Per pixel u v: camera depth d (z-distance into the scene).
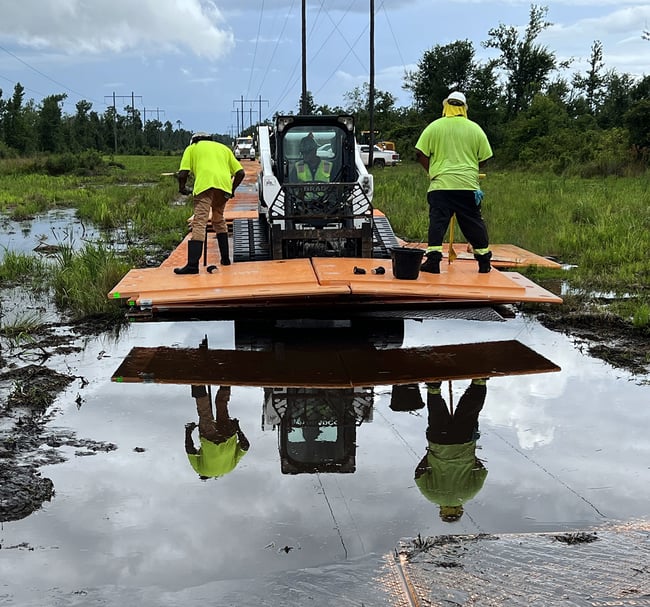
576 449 4.47
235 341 6.96
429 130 7.70
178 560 3.27
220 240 8.30
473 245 7.89
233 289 7.13
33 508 3.77
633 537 3.34
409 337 7.07
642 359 6.29
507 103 67.69
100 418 5.01
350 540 3.42
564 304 8.15
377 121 67.81
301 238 8.54
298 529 3.54
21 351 6.62
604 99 73.12
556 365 6.15
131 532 3.53
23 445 4.53
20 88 73.06
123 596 2.99
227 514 3.70
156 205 19.47
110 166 49.19
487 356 6.42
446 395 5.46
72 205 22.72
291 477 4.12
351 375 5.93
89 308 8.05
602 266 10.31
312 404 5.29
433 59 68.38
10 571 3.20
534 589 2.91
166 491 3.95
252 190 23.97
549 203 16.27
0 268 10.41
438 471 4.17
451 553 3.21
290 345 6.80
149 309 7.77
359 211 8.70
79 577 3.15
